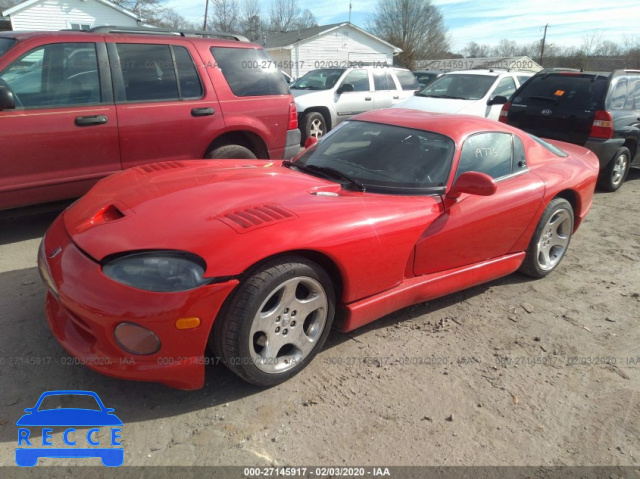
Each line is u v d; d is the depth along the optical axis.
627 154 7.18
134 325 2.15
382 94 11.30
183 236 2.33
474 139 3.57
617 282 4.29
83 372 2.65
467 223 3.29
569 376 2.92
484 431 2.44
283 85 5.65
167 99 4.69
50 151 4.08
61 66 4.15
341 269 2.67
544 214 3.93
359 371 2.82
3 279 3.62
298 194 2.89
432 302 3.73
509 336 3.31
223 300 2.24
